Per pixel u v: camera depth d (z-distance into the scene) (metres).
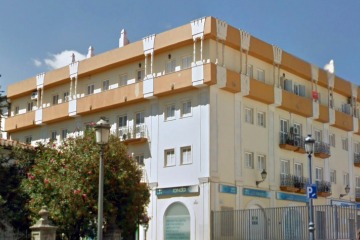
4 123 48.97
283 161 40.00
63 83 45.41
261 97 37.69
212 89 34.75
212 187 33.84
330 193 43.50
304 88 43.34
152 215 36.75
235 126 36.16
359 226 29.77
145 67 38.50
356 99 50.06
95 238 26.25
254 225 32.62
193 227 34.28
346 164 47.78
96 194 24.48
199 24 35.16
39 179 25.25
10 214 25.42
